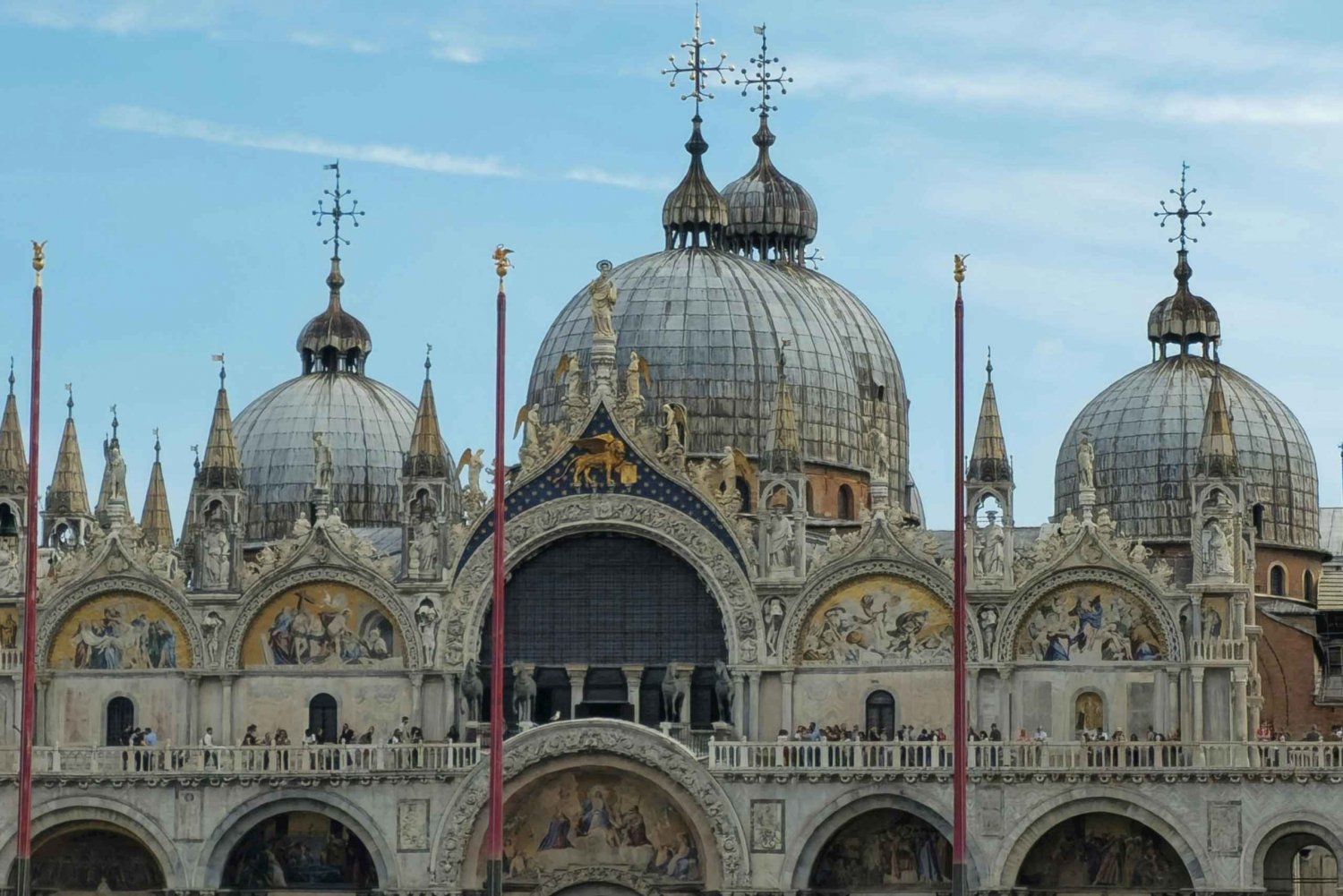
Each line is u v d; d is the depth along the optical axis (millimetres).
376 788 160625
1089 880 159500
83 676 168125
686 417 176500
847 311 193625
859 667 163750
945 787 157875
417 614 165625
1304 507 190375
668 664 165750
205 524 167875
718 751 159750
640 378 179500
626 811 160875
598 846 160875
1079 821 159500
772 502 165125
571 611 166875
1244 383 192000
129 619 168250
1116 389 192000
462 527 166250
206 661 166625
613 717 166250
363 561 166375
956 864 144875
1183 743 156625
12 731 167375
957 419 149000
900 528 163875
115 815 161750
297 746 162250
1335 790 155500
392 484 197750
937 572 163250
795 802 158750
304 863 163250
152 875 164375
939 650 163250
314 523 167625
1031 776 157125
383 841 160125
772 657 164000
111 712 168000
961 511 148000
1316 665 186500
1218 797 156125
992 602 162750
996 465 163875
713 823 158625
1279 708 181750
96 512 191250
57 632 168750
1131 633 162125
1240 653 160750
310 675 166375
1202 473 162000
